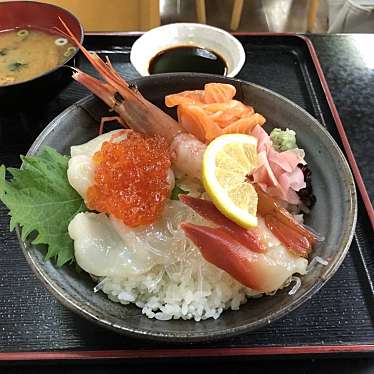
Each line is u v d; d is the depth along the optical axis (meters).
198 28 0.33
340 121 0.30
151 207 0.22
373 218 0.25
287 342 0.21
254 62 0.34
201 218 0.22
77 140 0.26
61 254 0.21
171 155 0.25
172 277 0.22
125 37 0.34
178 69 0.32
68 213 0.23
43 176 0.23
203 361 0.21
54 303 0.22
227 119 0.26
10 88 0.26
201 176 0.23
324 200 0.24
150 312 0.21
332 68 0.34
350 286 0.23
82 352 0.20
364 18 0.54
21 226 0.22
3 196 0.22
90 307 0.19
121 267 0.21
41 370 0.21
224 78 0.27
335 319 0.22
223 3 0.63
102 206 0.22
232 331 0.18
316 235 0.22
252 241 0.21
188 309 0.21
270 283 0.20
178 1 0.63
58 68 0.27
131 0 0.45
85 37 0.34
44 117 0.30
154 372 0.21
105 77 0.26
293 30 0.61
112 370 0.21
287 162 0.24
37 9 0.32
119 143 0.23
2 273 0.23
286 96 0.32
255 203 0.22
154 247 0.22
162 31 0.33
